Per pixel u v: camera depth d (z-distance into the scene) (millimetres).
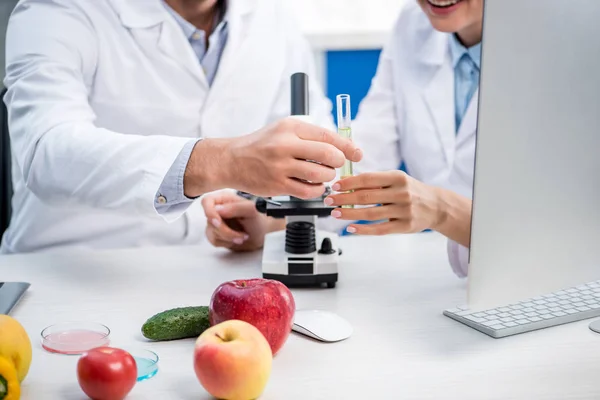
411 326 1017
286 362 885
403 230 1188
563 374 850
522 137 859
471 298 889
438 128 1920
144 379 833
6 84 1589
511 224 882
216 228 1394
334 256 1205
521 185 873
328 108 1976
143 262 1364
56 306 1113
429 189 1221
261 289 882
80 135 1320
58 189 1298
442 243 1499
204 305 1107
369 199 1162
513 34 828
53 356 906
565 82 861
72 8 1674
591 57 867
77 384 827
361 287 1204
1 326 780
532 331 995
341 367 871
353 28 2779
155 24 1738
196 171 1170
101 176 1236
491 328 976
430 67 1939
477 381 831
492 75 830
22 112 1482
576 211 910
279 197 1255
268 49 1912
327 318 990
